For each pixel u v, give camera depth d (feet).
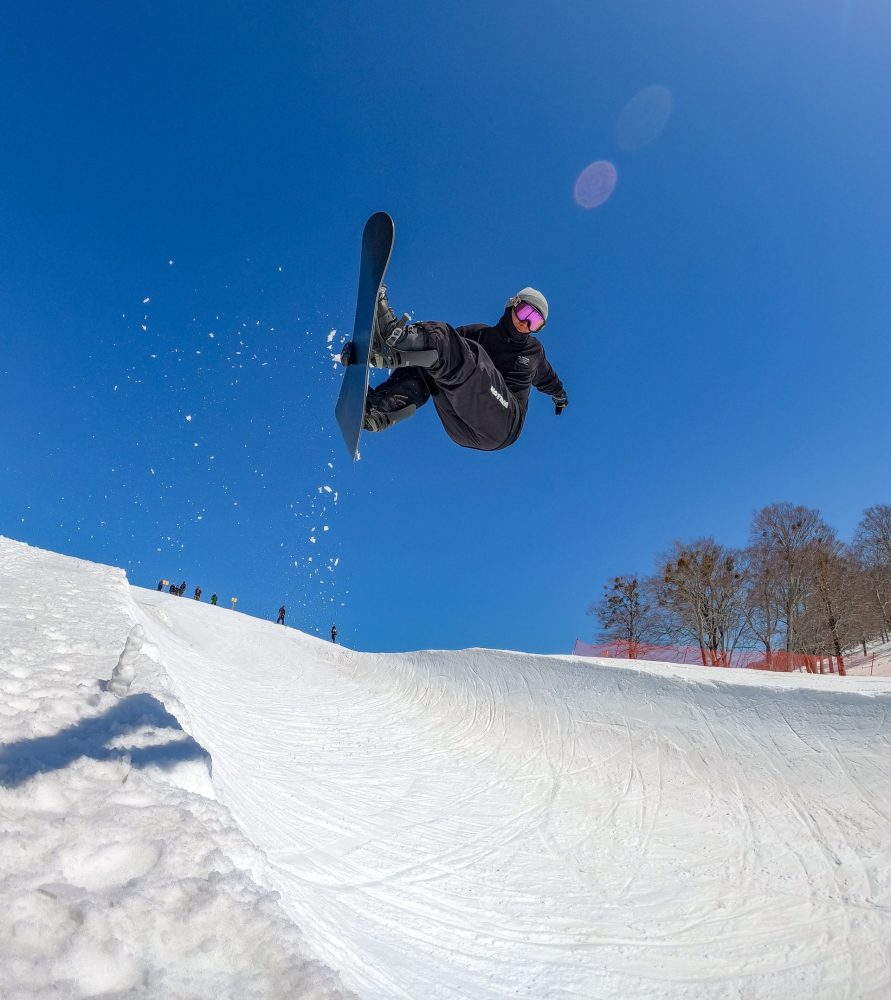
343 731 36.81
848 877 17.48
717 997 13.61
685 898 17.78
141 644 12.08
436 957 13.78
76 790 7.78
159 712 11.30
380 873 17.57
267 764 24.91
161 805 7.96
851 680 28.55
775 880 18.04
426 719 39.81
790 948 15.01
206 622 67.72
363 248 12.91
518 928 15.98
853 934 15.16
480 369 11.93
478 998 12.53
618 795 25.27
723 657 61.21
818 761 22.84
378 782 27.17
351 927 13.52
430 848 20.43
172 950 5.54
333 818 20.92
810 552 89.25
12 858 6.10
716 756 25.48
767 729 25.23
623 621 97.30
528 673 38.06
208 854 7.05
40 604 21.16
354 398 12.49
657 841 21.42
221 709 32.55
